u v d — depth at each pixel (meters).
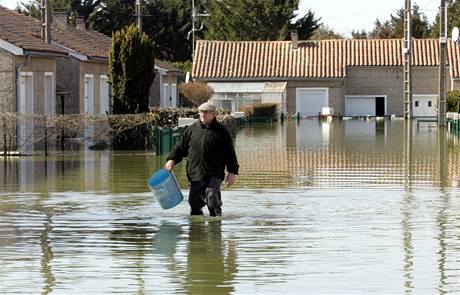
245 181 36.53
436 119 99.81
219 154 26.69
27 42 54.28
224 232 24.02
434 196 31.52
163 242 22.69
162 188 27.34
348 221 25.78
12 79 52.00
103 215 27.05
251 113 109.62
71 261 20.48
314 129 85.50
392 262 20.23
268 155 51.25
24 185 35.06
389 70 128.88
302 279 18.72
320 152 53.47
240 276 19.02
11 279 18.81
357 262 20.23
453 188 34.03
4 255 21.12
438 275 19.02
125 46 53.94
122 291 17.86
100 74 70.00
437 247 21.91
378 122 104.19
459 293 17.61
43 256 21.02
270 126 94.12
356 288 17.98
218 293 17.69
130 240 22.97
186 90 107.06
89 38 78.19
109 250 21.72
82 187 34.41
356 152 53.31
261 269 19.64
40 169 41.62
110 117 52.56
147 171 40.78
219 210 26.69
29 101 55.62
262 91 124.44
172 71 96.38
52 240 22.97
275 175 39.09
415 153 52.25
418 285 18.20
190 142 26.89
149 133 53.06
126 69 53.94
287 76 126.06
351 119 118.12
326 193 32.38
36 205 29.25
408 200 30.42
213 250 21.66
